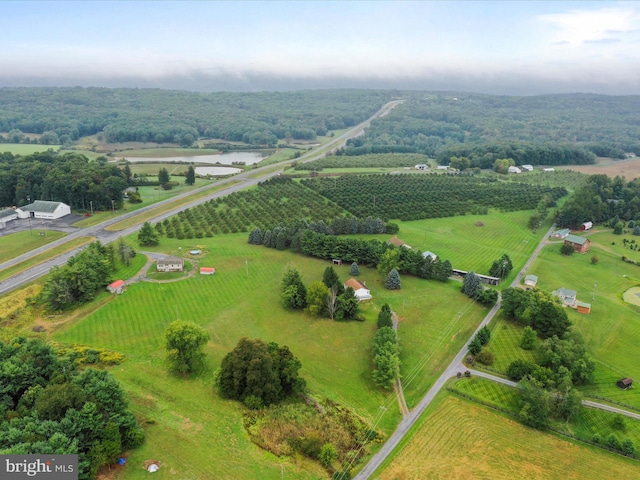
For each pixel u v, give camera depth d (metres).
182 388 100.00
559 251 195.25
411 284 157.50
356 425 92.12
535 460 84.94
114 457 75.81
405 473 80.50
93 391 81.44
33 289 139.25
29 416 75.56
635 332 131.88
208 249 182.00
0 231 192.38
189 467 78.00
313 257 178.50
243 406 95.50
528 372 106.75
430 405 99.19
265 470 79.00
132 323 126.81
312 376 107.44
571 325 125.50
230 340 120.69
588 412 98.88
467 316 137.25
